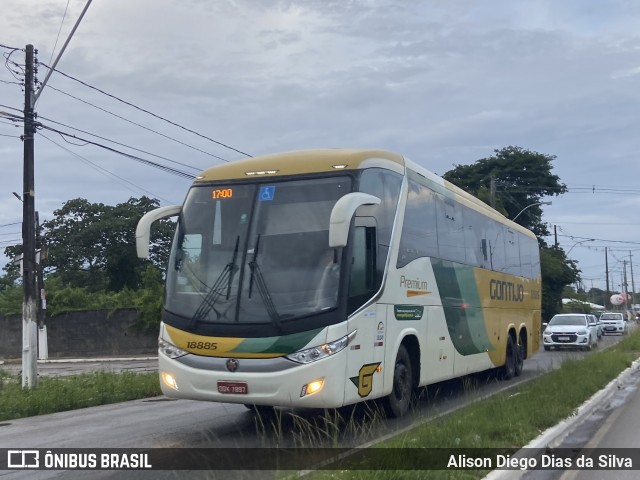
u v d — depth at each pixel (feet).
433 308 38.52
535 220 183.21
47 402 42.63
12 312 132.87
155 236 163.94
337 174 30.22
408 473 20.58
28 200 54.65
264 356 27.68
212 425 34.68
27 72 55.98
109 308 123.85
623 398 45.93
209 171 32.55
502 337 54.39
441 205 41.50
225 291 29.07
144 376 53.26
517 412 31.89
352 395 28.50
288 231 29.48
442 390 48.34
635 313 270.26
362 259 29.96
